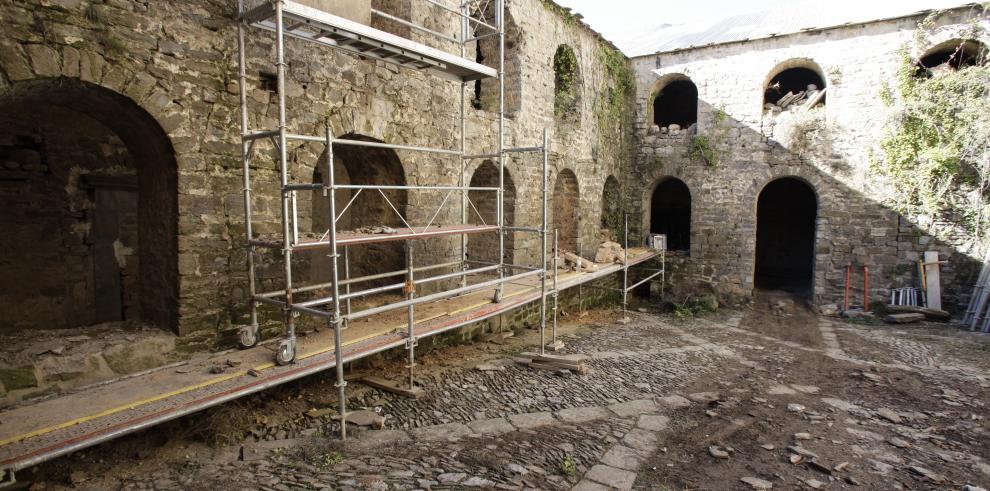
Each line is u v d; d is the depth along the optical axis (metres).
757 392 6.81
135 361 4.66
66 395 3.98
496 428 5.23
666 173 14.30
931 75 11.94
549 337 9.02
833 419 5.97
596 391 6.46
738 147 13.41
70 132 6.80
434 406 5.65
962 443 5.41
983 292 10.77
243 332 5.14
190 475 4.05
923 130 11.52
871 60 11.99
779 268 17.77
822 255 12.71
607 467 4.60
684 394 6.59
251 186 5.46
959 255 11.51
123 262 7.46
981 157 11.09
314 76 6.00
